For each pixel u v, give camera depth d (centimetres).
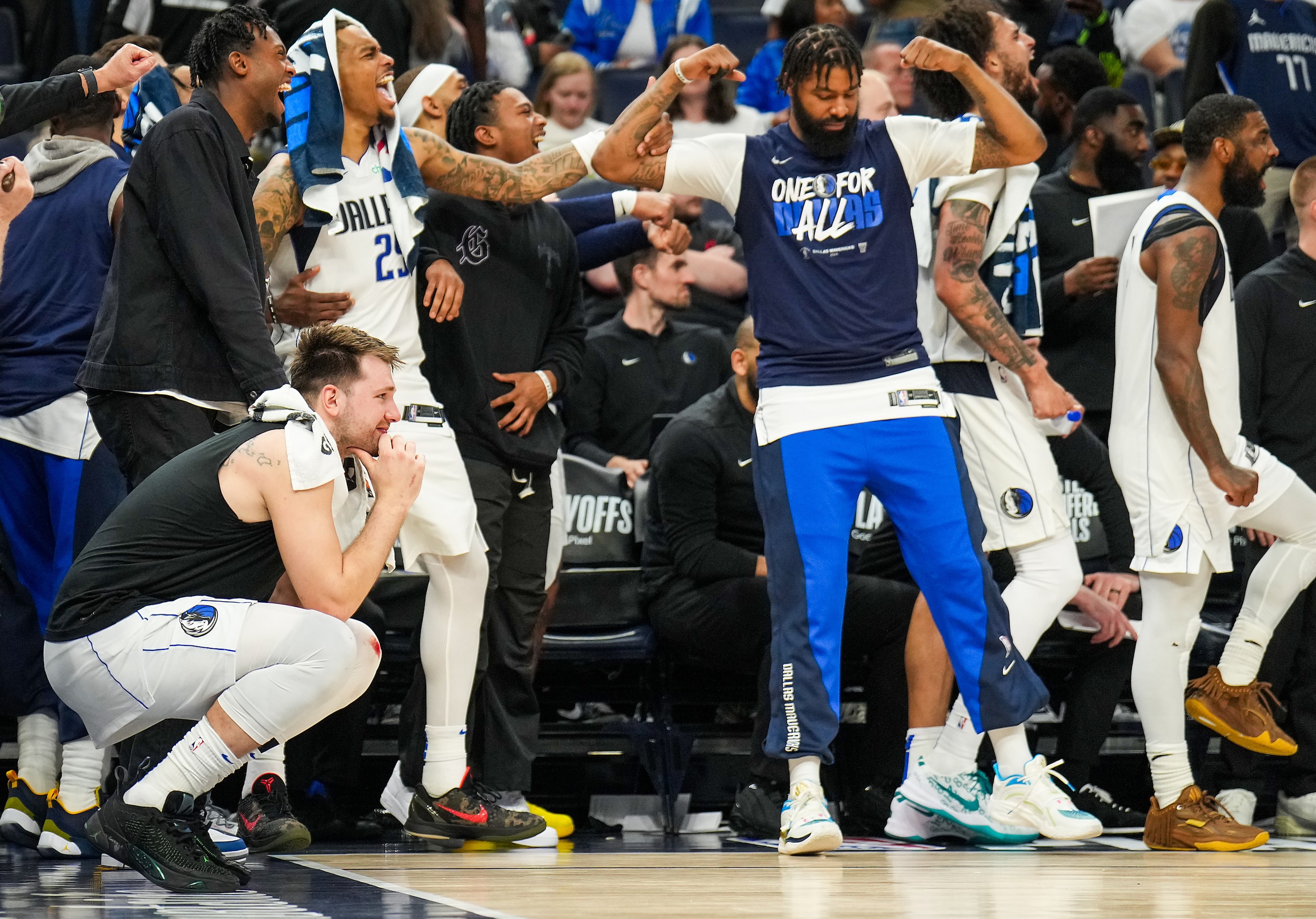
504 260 1170
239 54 938
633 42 2123
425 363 1149
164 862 789
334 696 803
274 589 878
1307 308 1309
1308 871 939
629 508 1338
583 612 1297
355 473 883
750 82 2072
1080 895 786
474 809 1086
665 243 1309
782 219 1046
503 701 1164
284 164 1052
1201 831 1107
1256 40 1819
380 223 1071
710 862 975
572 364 1205
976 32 1177
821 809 1026
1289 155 1820
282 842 979
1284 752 1202
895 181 1052
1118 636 1254
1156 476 1155
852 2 2162
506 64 2072
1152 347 1157
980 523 1053
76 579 805
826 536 1025
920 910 710
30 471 1077
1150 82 2072
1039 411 1132
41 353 1065
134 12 1700
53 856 1019
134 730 823
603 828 1263
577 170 1132
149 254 899
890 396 1034
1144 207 1330
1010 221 1168
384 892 789
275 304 1045
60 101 994
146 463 901
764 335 1058
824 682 1022
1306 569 1198
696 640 1233
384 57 1056
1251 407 1302
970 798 1130
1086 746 1272
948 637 1061
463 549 1053
